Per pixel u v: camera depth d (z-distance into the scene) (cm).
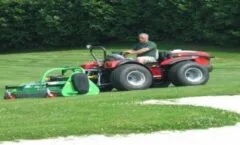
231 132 1881
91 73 3347
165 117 2011
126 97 2633
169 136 1822
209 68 3488
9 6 8575
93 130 1836
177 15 7931
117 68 3266
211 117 2027
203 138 1805
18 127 1870
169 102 2473
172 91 2847
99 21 8456
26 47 8769
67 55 7544
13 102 2631
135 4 8300
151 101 2511
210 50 7400
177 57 3450
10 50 8762
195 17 7731
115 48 8044
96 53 7500
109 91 3338
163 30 8188
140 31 8412
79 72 3209
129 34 8462
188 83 3397
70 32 8569
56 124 1917
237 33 7369
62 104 2400
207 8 7556
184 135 1838
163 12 8069
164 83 3475
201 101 2498
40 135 1780
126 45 8338
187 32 7919
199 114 2075
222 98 2605
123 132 1842
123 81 3238
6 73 5372
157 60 3431
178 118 1992
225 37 7512
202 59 3494
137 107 2277
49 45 8744
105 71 3334
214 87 2989
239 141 1773
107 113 2131
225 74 4756
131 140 1769
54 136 1788
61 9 8538
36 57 7425
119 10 8394
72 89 3108
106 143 1731
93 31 8544
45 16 8525
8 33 8675
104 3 8431
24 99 2897
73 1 8500
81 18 8556
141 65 3316
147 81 3300
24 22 8644
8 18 8625
